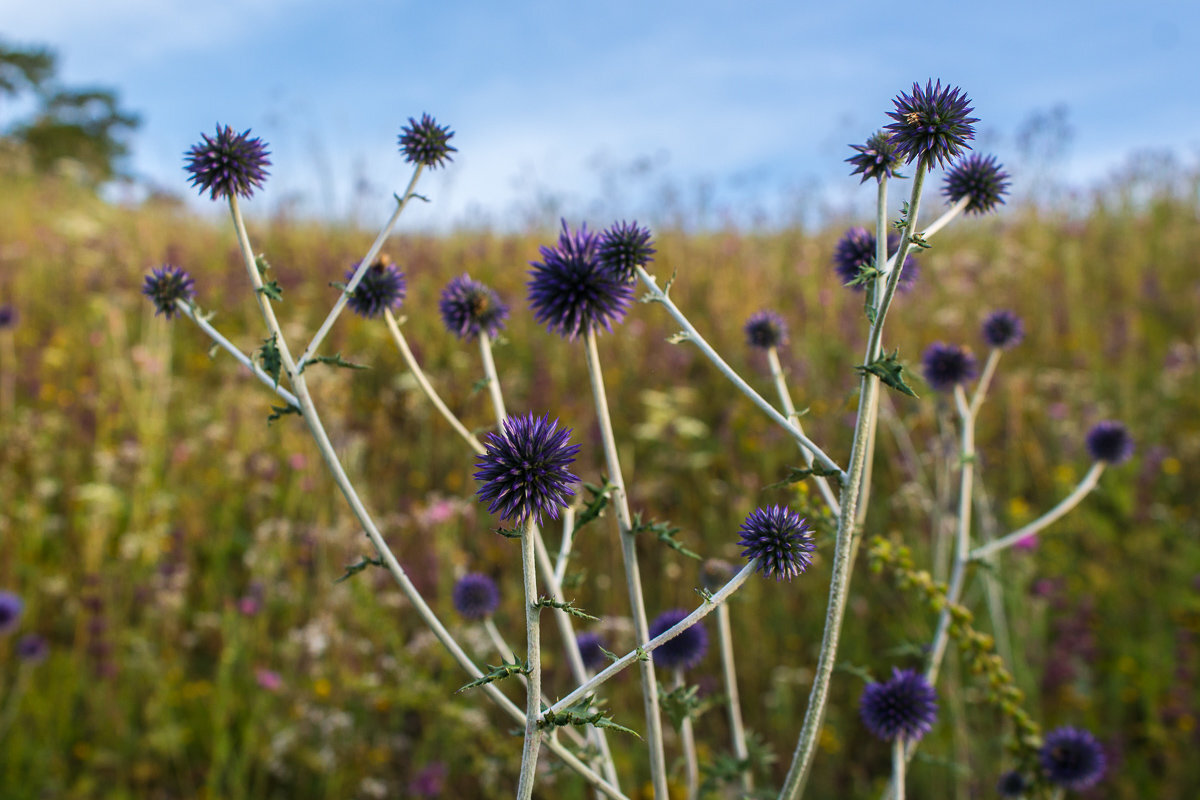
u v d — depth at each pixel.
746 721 5.36
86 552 6.32
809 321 9.29
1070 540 6.66
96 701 5.34
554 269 2.39
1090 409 7.96
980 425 8.05
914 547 5.68
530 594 1.60
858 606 5.79
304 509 6.58
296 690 5.16
